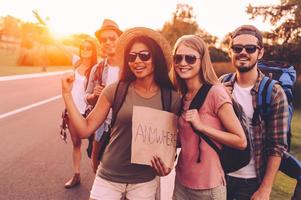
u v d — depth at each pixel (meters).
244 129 2.96
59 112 13.12
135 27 3.12
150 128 3.01
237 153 2.91
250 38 3.11
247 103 3.14
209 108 2.85
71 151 7.98
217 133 2.77
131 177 3.16
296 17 17.41
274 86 3.07
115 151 3.16
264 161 3.15
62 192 5.60
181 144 2.97
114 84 3.19
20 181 6.00
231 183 3.25
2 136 9.11
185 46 2.91
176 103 3.11
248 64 3.12
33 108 13.68
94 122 3.22
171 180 5.95
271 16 17.73
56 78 28.58
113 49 4.72
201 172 2.86
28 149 8.01
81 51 5.07
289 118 3.20
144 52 3.06
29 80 25.31
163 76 3.15
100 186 3.22
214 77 2.95
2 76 25.95
